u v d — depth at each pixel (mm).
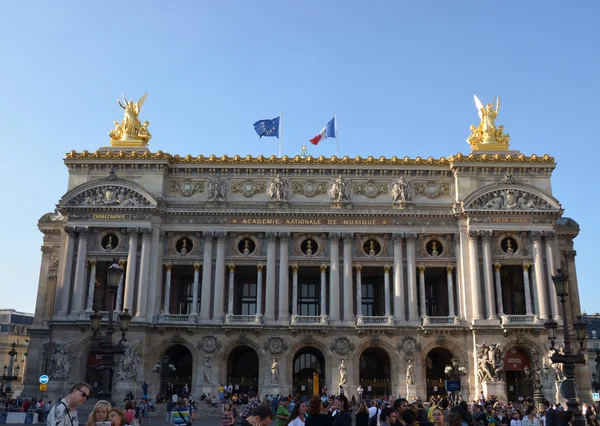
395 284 81812
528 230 82500
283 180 85250
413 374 78500
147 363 78750
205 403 75250
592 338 144750
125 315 43344
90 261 81688
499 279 81312
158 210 82562
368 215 83688
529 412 29953
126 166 84562
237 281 89750
